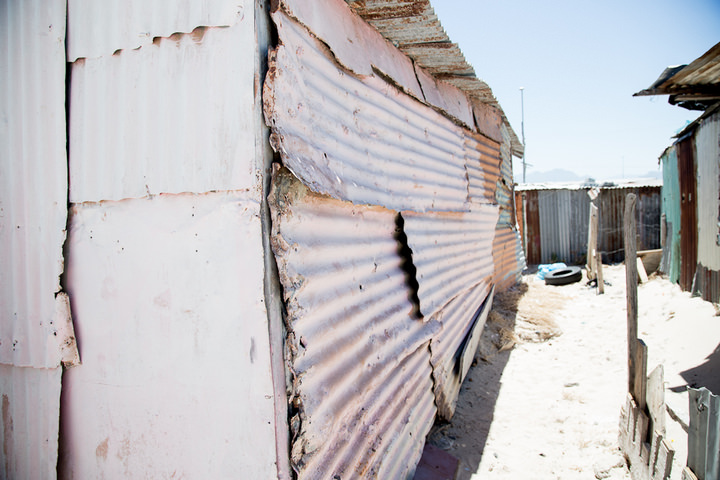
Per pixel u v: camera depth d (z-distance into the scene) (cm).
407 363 309
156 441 189
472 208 558
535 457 355
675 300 714
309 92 209
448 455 344
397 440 277
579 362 547
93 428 202
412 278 334
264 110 173
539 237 1571
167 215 186
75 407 205
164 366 188
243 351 174
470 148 571
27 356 212
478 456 358
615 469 329
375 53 301
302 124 198
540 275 1219
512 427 404
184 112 182
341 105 244
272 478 168
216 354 178
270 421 169
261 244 170
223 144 175
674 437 360
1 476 220
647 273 1064
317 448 187
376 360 250
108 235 198
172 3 184
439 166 422
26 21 212
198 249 181
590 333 651
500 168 801
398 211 304
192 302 182
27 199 212
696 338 541
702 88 514
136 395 193
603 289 910
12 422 218
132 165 192
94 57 200
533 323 695
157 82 187
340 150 233
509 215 961
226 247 176
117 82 195
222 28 176
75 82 204
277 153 179
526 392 476
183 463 184
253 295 172
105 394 199
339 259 233
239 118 172
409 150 347
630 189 1471
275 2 183
